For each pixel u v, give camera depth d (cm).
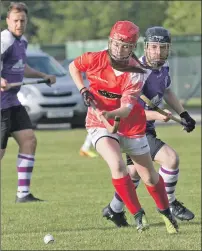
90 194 3538
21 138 3309
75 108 6800
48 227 2752
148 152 2527
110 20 14600
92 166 4575
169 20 13462
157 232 2617
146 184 2581
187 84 11225
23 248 2391
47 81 3197
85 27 15200
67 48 12231
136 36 2355
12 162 4881
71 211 3075
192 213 2855
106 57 2419
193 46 11106
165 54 2670
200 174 4150
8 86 2923
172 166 2777
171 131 6812
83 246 2402
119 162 2428
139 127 2489
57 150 5431
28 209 3141
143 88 2708
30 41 14762
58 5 15275
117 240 2484
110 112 2338
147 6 13650
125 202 2478
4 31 3228
